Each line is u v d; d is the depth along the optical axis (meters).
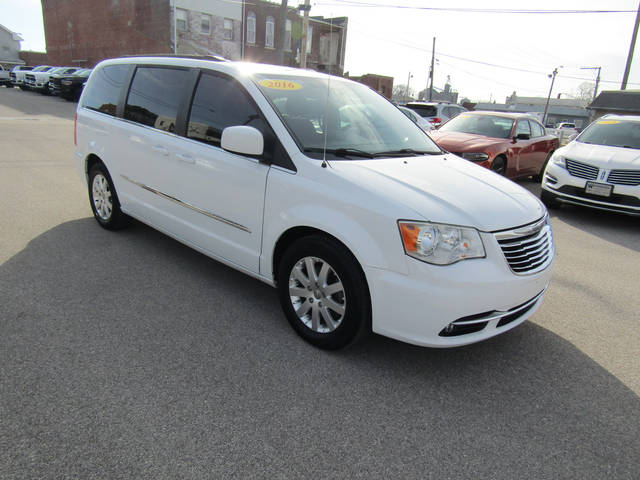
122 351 2.85
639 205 6.63
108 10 32.16
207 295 3.69
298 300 3.12
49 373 2.59
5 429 2.16
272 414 2.40
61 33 38.16
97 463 2.01
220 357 2.87
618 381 2.91
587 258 5.31
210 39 29.78
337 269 2.78
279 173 3.04
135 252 4.48
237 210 3.33
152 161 4.04
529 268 2.79
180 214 3.88
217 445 2.16
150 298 3.58
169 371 2.69
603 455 2.28
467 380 2.82
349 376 2.77
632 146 7.58
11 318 3.14
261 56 33.44
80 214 5.58
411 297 2.52
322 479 2.02
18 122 14.51
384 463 2.13
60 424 2.21
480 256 2.60
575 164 7.27
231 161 3.31
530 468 2.17
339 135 3.38
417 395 2.64
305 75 3.81
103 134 4.66
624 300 4.14
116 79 4.71
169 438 2.18
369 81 39.81
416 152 3.67
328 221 2.75
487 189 3.05
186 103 3.78
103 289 3.67
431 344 2.57
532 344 3.30
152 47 29.39
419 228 2.50
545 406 2.62
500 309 2.65
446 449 2.25
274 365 2.82
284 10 17.75
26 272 3.89
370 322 2.77
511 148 8.86
